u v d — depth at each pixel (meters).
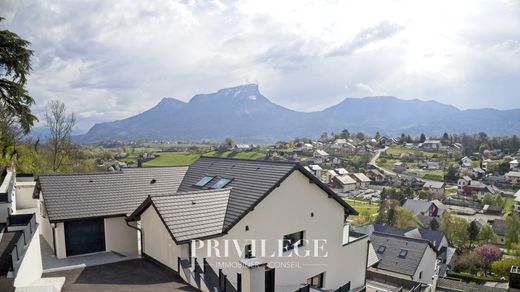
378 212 83.19
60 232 15.05
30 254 10.86
